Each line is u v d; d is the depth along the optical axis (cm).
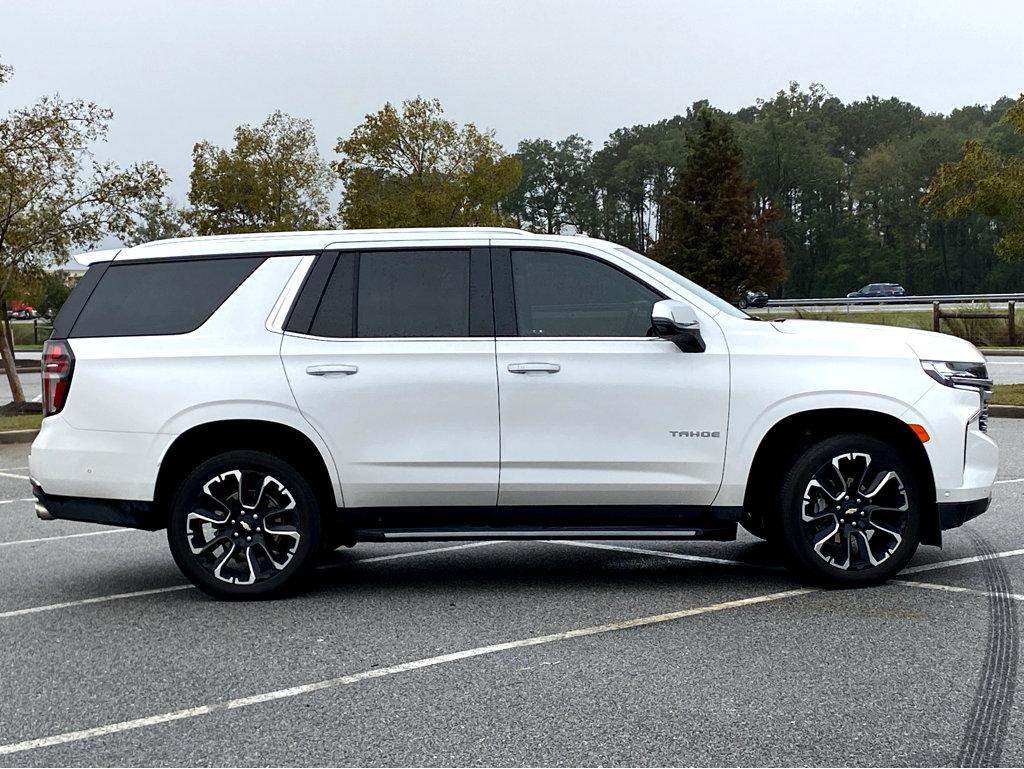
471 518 606
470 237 615
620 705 424
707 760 370
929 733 389
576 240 614
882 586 604
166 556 750
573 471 593
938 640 500
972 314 3052
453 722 411
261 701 441
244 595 606
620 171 12850
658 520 605
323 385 595
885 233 11438
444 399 593
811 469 591
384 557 732
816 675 454
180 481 606
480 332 600
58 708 439
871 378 589
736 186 6247
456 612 574
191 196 3081
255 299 611
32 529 866
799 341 600
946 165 1780
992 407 1502
